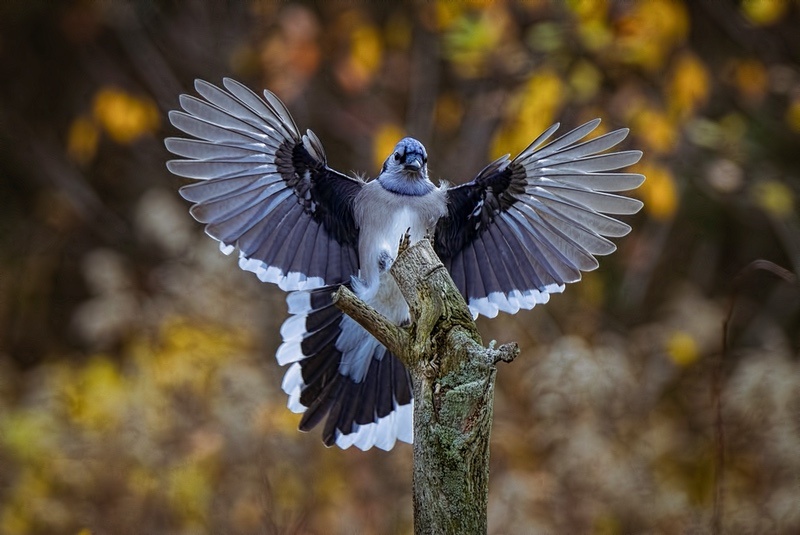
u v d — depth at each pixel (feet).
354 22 47.26
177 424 35.63
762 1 43.09
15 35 53.62
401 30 50.03
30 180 53.62
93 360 41.39
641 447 34.71
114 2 51.55
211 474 34.06
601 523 32.60
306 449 35.12
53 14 53.16
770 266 28.58
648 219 47.75
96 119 47.16
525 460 34.83
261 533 31.91
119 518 33.30
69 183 52.70
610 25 41.45
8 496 34.37
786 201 44.37
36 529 33.71
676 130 44.06
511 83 46.11
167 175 52.70
